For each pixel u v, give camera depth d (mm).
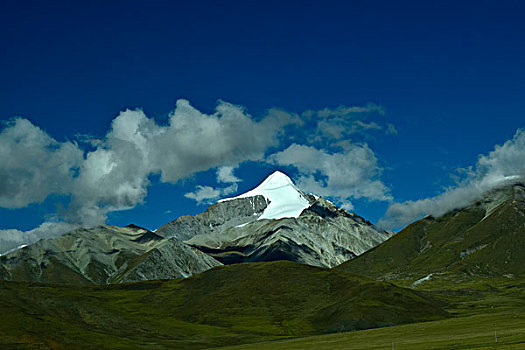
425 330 149500
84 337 162750
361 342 135125
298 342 154500
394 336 142500
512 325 136875
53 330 162250
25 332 154750
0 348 139375
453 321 166750
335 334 172125
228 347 158875
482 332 125875
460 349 97875
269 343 161125
